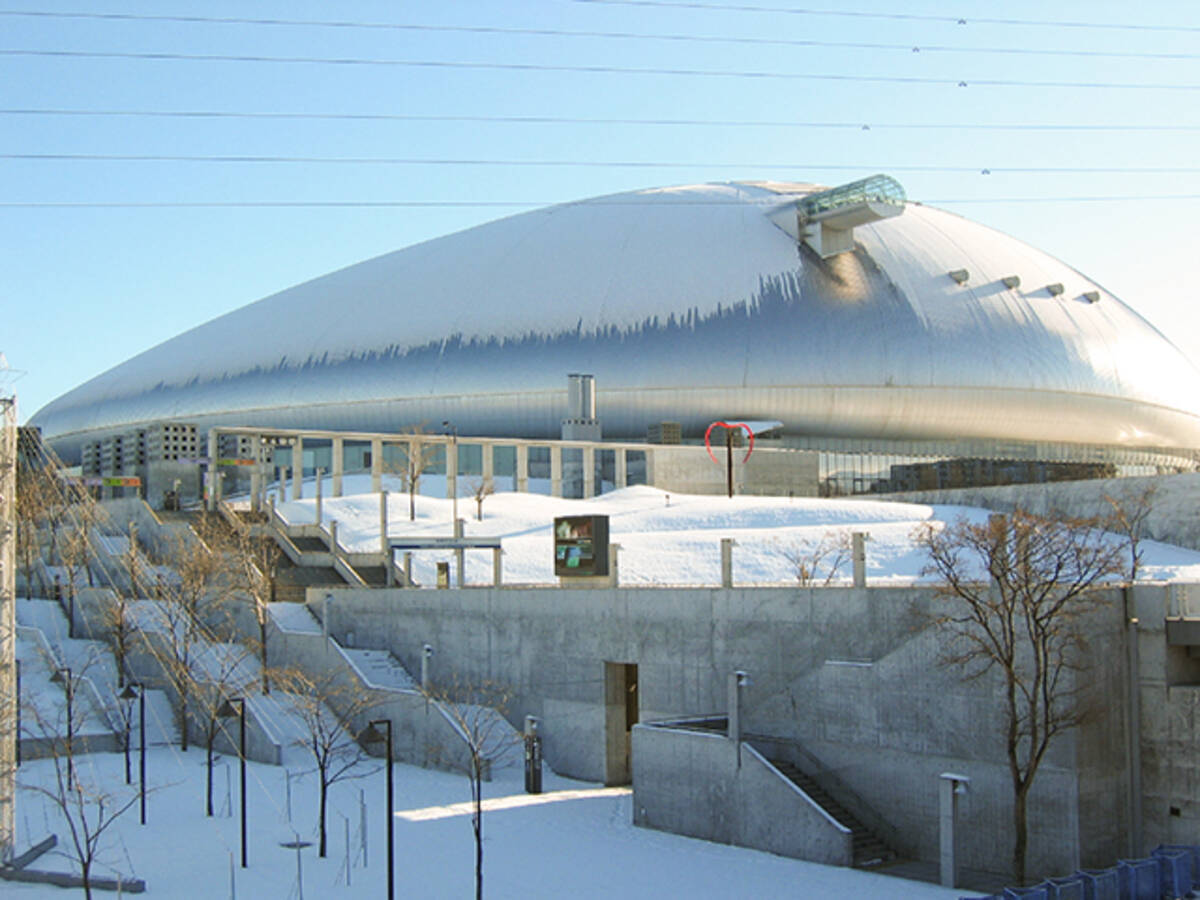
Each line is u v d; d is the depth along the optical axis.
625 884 27.19
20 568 68.12
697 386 100.62
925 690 29.78
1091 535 59.00
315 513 74.69
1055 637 27.20
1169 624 27.66
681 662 38.22
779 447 101.50
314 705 40.19
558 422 101.88
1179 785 27.42
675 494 88.00
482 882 27.12
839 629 33.41
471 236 126.31
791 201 113.69
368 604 52.75
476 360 104.75
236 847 31.11
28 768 41.50
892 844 30.16
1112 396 111.25
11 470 31.86
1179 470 121.69
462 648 47.56
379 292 118.94
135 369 130.88
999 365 105.19
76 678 48.47
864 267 109.50
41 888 27.34
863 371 101.88
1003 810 28.02
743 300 104.81
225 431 76.62
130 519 69.19
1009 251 121.81
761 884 27.05
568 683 42.47
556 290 108.75
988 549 29.98
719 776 31.81
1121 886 23.48
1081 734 27.14
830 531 61.47
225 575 57.31
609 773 40.75
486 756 40.19
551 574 59.12
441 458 104.62
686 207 120.12
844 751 31.69
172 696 48.62
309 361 112.62
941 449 107.44
